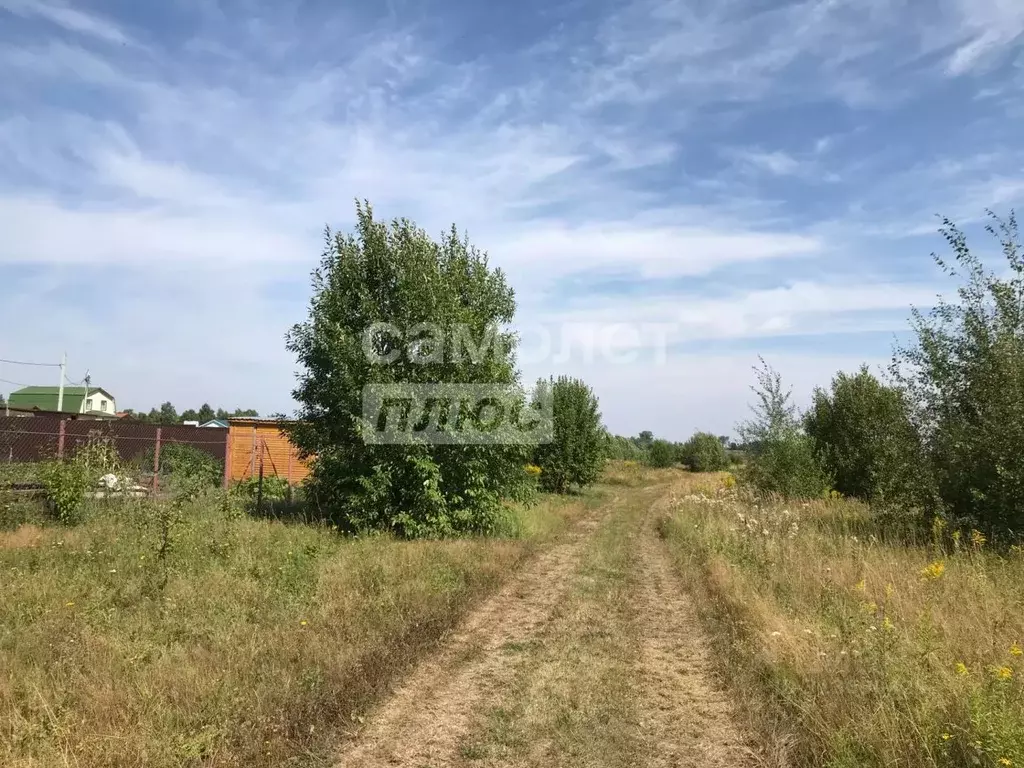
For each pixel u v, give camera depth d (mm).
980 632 5395
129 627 5922
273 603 6902
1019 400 9773
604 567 10922
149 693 4480
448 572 9062
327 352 12859
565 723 4688
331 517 12953
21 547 8883
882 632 5285
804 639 5742
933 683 4340
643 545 13750
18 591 6816
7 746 3748
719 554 10750
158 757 3742
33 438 15734
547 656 6172
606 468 43344
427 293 12719
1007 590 6719
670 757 4203
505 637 6777
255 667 5156
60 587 7152
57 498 11078
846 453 20000
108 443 13797
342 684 5039
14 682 4547
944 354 11117
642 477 42375
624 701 5113
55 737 3883
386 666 5523
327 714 4586
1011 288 10562
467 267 14812
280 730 4277
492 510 13328
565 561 11445
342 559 9055
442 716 4773
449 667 5805
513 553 11227
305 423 13945
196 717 4254
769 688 5141
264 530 10844
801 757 4051
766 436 18984
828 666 5039
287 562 8508
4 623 5805
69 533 9891
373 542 10867
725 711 4934
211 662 5172
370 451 12406
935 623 5531
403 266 13289
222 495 13578
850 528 12578
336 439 13367
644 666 5949
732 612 7301
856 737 3885
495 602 8242
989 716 3541
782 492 18219
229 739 4082
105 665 4934
